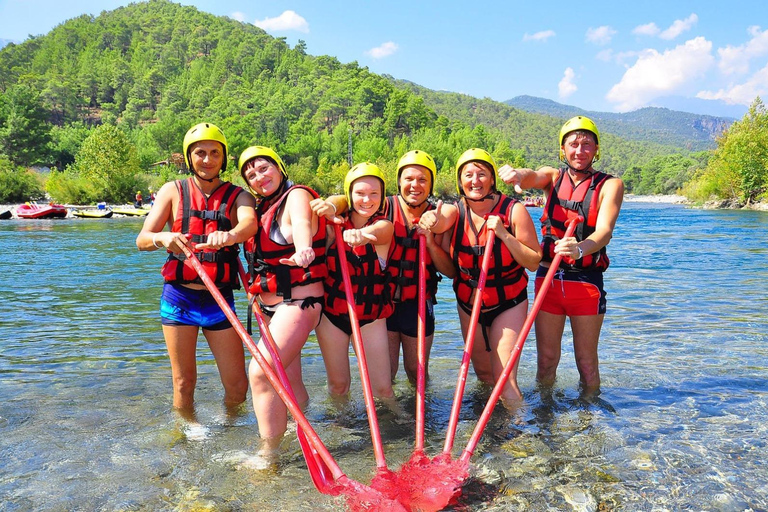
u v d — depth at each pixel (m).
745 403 5.30
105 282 12.87
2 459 4.26
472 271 5.34
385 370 5.30
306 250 4.20
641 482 3.90
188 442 4.56
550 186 5.74
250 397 5.55
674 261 17.11
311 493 3.79
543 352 5.84
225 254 4.95
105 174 63.94
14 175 59.81
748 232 29.20
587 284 5.51
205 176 4.95
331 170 108.50
